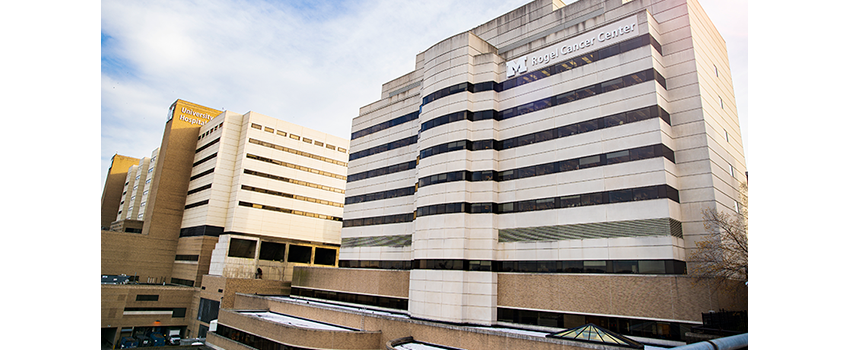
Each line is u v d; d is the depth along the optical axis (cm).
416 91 6219
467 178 4659
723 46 4916
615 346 2888
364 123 6969
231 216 8581
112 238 8531
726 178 4109
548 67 4647
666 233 3569
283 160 9481
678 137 3978
